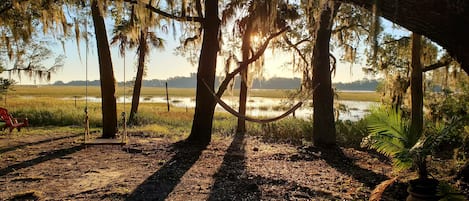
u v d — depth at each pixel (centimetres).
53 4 1052
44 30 1062
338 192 572
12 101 2639
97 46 1139
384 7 317
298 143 1110
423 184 452
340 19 1212
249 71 1233
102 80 1145
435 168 703
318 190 577
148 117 1812
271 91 10000
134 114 1752
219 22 1074
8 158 807
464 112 1153
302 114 2550
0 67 1692
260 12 904
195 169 725
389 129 533
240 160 823
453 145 804
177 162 791
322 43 1027
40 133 1248
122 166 743
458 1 283
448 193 427
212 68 1070
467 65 300
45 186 586
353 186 609
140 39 1836
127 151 914
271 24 859
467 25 288
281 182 626
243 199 530
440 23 296
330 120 1034
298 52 1373
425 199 440
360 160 859
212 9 1054
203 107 1070
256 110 3083
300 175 683
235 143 1083
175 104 3975
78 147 957
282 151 946
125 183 608
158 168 730
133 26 1204
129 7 1162
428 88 1384
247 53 1242
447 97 1243
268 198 536
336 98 1577
